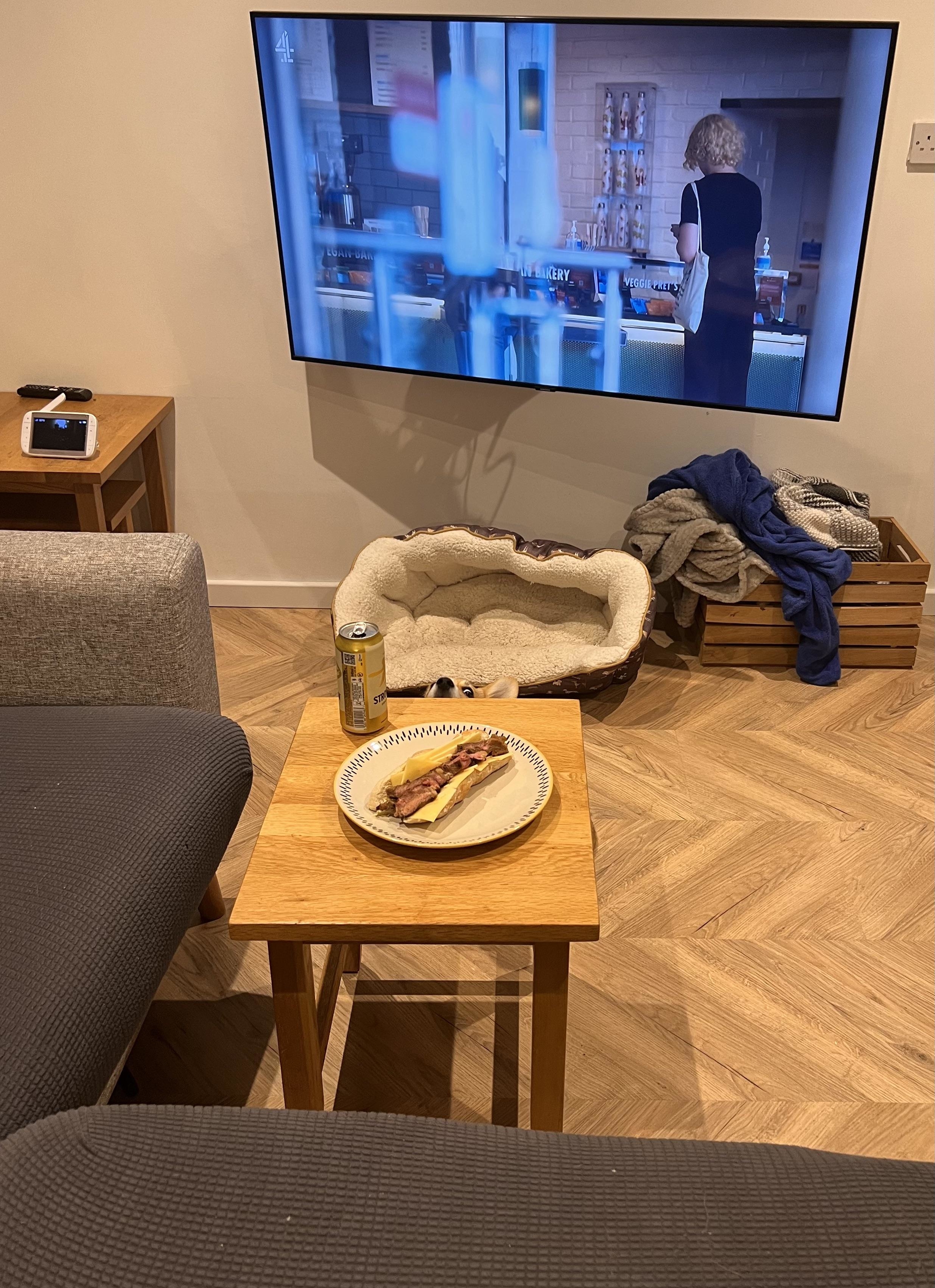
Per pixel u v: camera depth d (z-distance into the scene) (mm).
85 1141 1080
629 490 3014
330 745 1662
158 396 3025
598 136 2357
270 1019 1799
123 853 1435
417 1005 1833
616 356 2596
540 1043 1421
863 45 2094
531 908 1335
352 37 2404
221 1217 1013
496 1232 1004
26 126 2709
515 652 2730
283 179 2623
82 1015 1248
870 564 2727
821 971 1880
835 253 2299
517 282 2582
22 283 2904
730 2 2467
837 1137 1590
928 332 2750
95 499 2537
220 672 2881
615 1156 1099
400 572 2834
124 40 2602
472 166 2469
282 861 1426
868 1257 988
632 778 2395
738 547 2707
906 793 2342
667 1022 1783
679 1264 978
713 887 2070
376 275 2680
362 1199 1033
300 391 2980
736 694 2730
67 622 1747
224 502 3160
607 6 2502
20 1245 980
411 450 3033
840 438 2891
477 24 2312
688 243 2406
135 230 2818
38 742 1650
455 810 1496
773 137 2238
